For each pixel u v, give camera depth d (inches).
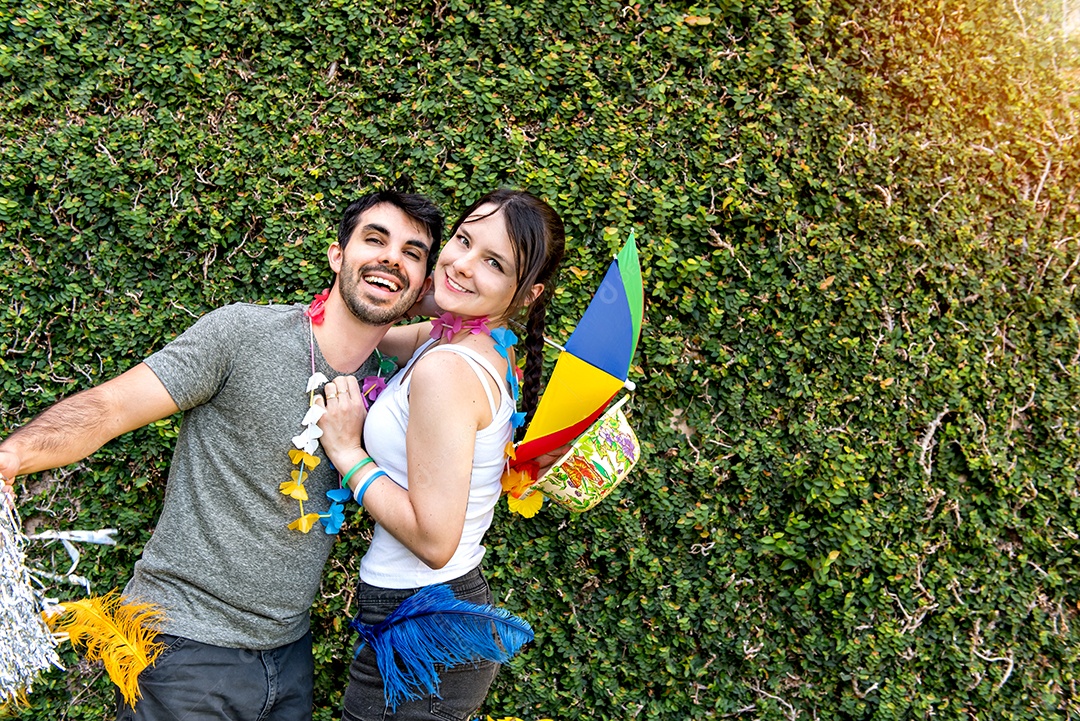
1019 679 99.6
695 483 96.7
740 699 98.8
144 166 90.0
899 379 98.6
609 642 97.3
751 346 98.0
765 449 96.9
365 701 65.5
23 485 91.6
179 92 91.2
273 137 92.7
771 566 99.3
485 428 61.6
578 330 67.7
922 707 97.3
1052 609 101.1
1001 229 101.0
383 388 68.7
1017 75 100.6
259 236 93.2
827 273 97.8
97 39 90.5
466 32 94.6
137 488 92.4
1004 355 100.8
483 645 62.4
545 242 63.1
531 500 73.4
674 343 96.3
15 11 89.0
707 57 97.1
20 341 91.0
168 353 63.1
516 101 94.7
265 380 64.1
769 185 96.1
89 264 91.7
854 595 97.9
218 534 64.1
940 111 99.7
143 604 63.5
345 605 94.3
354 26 92.8
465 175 94.2
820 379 97.9
